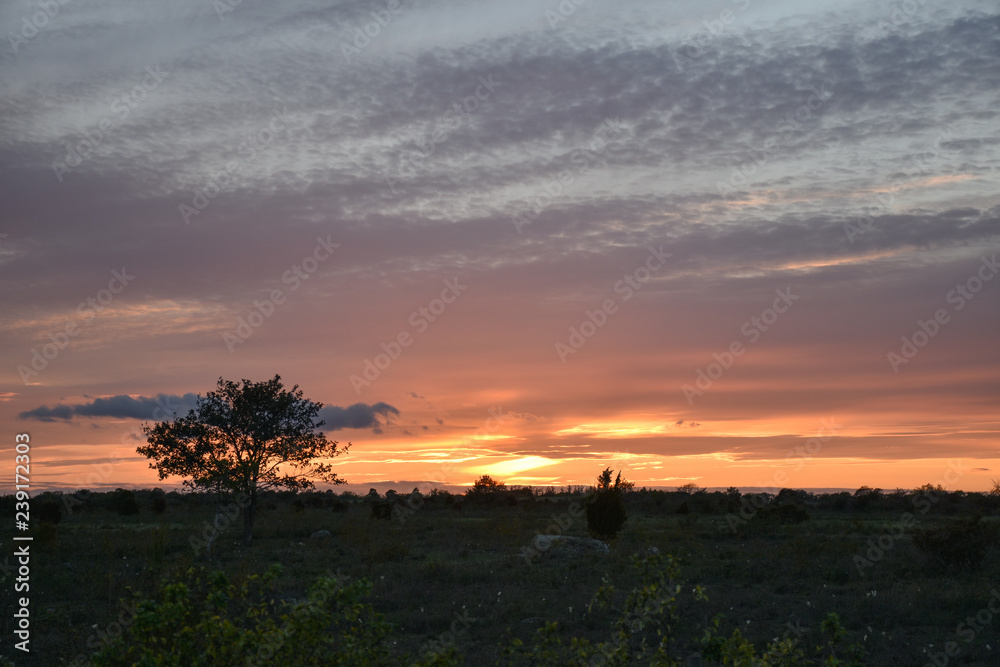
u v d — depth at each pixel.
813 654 12.20
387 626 7.12
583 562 22.66
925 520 43.56
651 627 13.51
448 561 24.50
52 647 12.71
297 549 27.62
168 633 6.80
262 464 32.03
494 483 69.88
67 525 39.81
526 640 13.19
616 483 31.36
